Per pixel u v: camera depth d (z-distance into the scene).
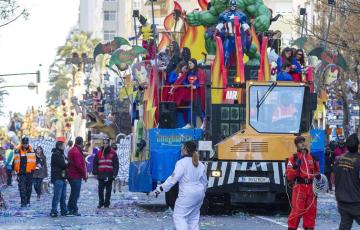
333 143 40.44
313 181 17.56
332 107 51.34
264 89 24.89
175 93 26.22
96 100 66.88
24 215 25.73
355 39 44.06
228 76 26.23
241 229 20.44
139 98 30.27
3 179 50.28
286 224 21.94
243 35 26.78
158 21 84.88
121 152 42.81
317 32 45.97
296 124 24.72
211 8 28.88
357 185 15.38
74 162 25.44
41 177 35.22
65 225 21.98
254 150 24.41
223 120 25.27
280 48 29.36
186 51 26.89
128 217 24.78
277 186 24.27
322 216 25.14
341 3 40.97
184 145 16.19
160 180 25.23
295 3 79.88
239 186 24.31
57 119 142.38
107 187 29.25
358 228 21.22
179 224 15.91
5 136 136.25
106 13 153.25
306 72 25.91
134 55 32.19
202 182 16.16
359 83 48.91
